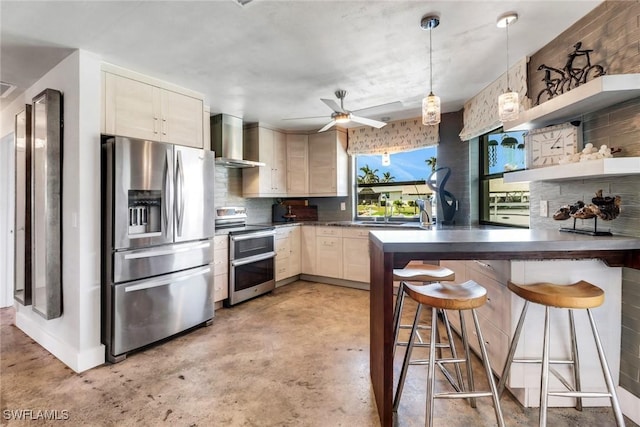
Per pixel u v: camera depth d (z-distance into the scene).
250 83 3.05
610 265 1.79
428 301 1.57
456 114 4.04
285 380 2.15
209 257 3.12
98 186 2.42
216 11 1.91
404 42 2.30
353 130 4.96
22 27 2.04
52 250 2.44
